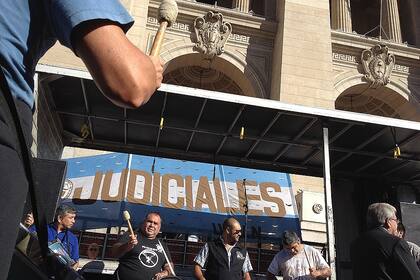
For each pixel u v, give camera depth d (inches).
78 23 46.4
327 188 303.7
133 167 466.3
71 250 264.2
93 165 468.8
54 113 328.2
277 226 455.2
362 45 930.7
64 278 62.2
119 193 445.1
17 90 46.1
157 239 267.4
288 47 834.2
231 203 457.7
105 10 48.6
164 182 460.4
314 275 273.1
